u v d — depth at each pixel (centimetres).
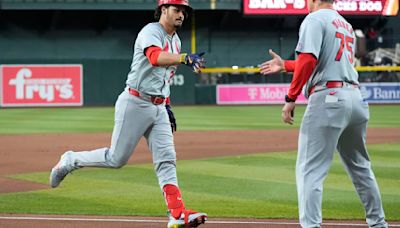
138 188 3012
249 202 2686
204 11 11138
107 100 10081
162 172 2069
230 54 11269
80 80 10000
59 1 10556
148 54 1938
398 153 4231
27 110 9150
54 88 9919
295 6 10538
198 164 3766
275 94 10500
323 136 1855
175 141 4988
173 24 1994
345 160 1991
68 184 3116
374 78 10538
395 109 9038
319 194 1845
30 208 2562
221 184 3116
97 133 5700
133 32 11231
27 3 10488
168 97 2134
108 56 11200
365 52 10631
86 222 2319
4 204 2642
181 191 2936
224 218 2386
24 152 4384
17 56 10956
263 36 11356
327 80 1852
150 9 10769
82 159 2142
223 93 10412
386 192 2889
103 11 10969
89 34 11125
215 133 5631
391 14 10538
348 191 2920
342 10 10500
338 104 1842
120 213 2472
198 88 10356
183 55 1877
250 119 7281
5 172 3519
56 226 2256
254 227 2242
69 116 7844
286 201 2708
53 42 11050
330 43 1852
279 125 6488
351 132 1920
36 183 3162
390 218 2369
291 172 3466
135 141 2080
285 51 11344
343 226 2248
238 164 3762
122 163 2116
